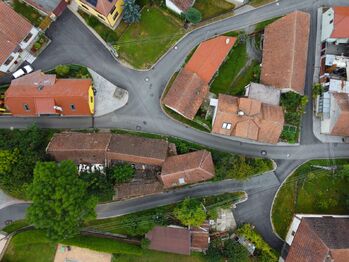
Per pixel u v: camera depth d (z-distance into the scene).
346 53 72.00
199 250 67.75
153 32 72.50
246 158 70.44
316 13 73.94
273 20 73.69
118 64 72.00
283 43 69.31
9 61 67.88
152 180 68.25
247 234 67.62
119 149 66.50
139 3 72.19
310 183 70.88
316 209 70.69
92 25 71.44
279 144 71.62
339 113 65.44
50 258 66.62
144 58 72.06
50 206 54.94
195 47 72.62
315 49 73.56
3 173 63.00
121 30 71.94
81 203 57.66
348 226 65.44
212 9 73.50
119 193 67.38
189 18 69.75
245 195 70.38
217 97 71.56
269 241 69.94
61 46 71.81
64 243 66.12
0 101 68.81
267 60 70.44
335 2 74.25
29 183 63.59
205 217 65.62
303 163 71.38
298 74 68.88
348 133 69.31
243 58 72.81
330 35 69.44
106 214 68.44
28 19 71.00
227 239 68.00
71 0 71.81
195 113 69.12
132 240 67.62
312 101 72.56
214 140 71.31
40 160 64.56
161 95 71.69
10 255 66.38
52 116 70.50
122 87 71.62
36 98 65.81
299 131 71.81
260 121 65.94
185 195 69.62
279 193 70.69
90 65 71.69
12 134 69.06
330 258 60.41
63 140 66.62
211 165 66.75
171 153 68.75
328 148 71.75
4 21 65.94
